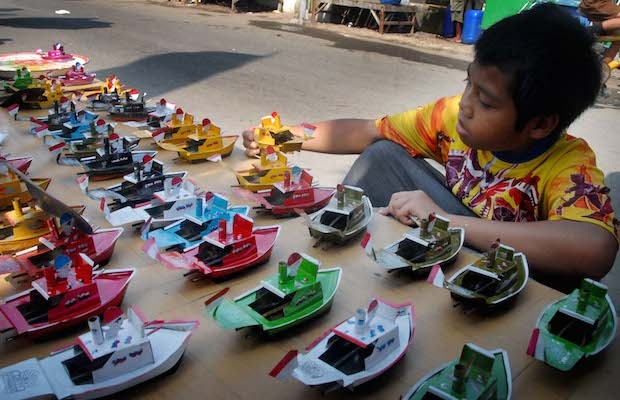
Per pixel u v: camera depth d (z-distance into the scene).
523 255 1.25
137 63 6.55
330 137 2.01
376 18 9.70
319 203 1.54
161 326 0.96
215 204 1.37
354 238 1.39
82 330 1.03
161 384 0.89
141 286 1.16
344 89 5.89
